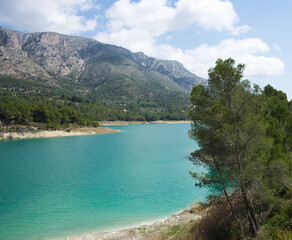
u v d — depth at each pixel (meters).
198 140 16.20
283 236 11.26
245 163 14.05
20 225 23.17
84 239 20.28
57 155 69.94
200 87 16.48
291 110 24.38
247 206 13.76
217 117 14.25
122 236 20.56
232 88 14.89
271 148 15.31
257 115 14.34
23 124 121.62
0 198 31.53
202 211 23.20
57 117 136.75
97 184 38.50
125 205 29.03
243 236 13.54
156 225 22.70
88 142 104.88
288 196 15.49
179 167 52.47
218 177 15.33
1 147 86.12
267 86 33.41
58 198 31.62
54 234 21.31
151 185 38.00
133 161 60.03
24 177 43.41
